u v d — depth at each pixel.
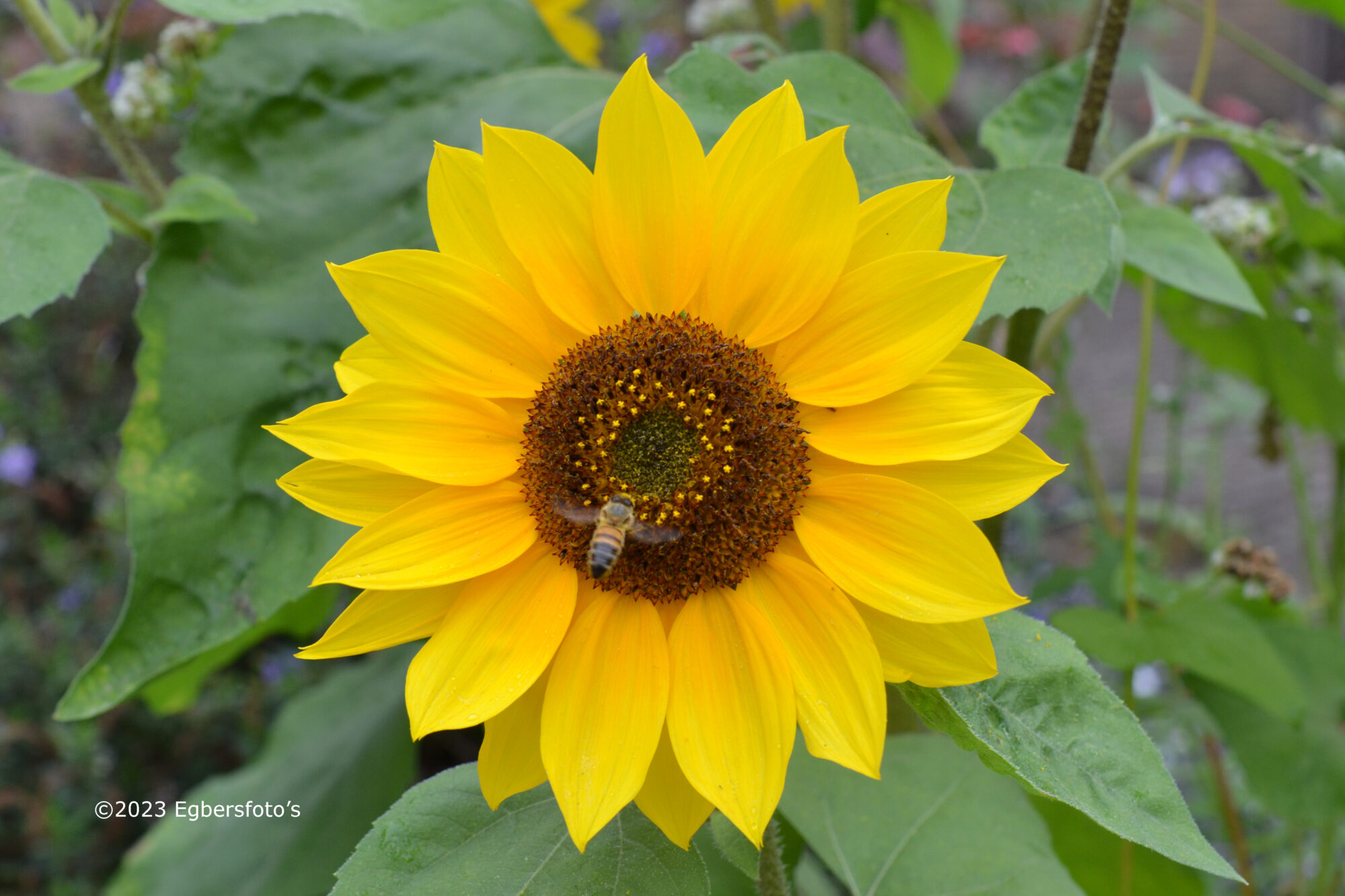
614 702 0.39
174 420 0.46
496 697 0.39
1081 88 0.46
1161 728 0.55
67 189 0.45
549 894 0.39
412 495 0.40
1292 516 1.09
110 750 0.90
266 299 0.48
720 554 0.40
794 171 0.40
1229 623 0.49
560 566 0.40
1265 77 1.96
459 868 0.39
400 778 0.56
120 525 0.97
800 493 0.40
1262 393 0.68
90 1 1.17
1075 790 0.37
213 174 0.49
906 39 0.69
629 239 0.40
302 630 0.56
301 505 0.46
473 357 0.40
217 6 0.43
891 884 0.44
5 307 0.43
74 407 1.17
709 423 0.40
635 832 0.39
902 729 0.48
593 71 0.50
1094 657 0.48
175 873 0.59
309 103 0.49
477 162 0.40
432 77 0.50
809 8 0.81
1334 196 0.46
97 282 1.21
